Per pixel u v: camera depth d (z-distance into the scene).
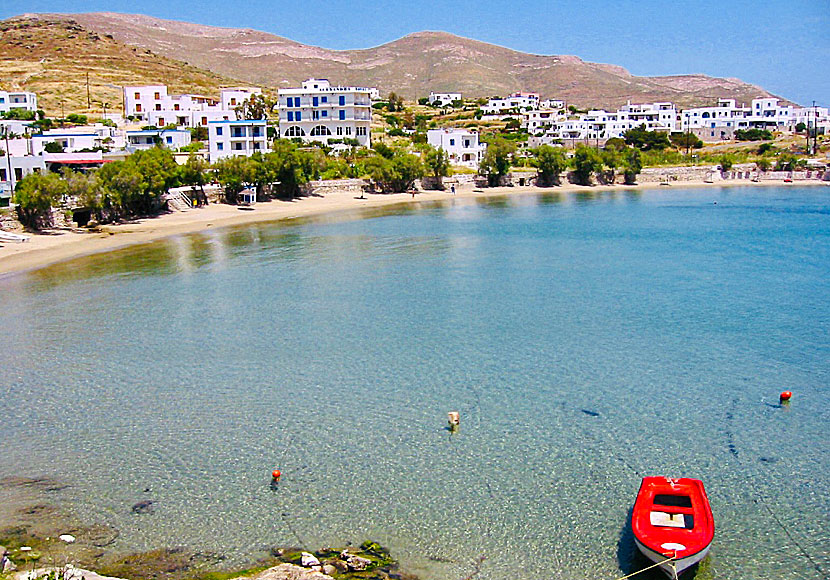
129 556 25.67
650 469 31.98
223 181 133.62
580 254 87.25
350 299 63.50
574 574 25.06
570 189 186.12
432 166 173.50
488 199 161.00
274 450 33.97
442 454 33.50
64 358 47.53
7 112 191.88
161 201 121.62
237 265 79.31
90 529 27.39
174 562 25.39
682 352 48.12
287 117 197.12
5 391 41.62
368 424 36.84
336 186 157.75
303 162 146.12
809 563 25.64
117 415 38.12
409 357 47.44
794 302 61.59
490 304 61.59
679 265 79.75
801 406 38.88
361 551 26.17
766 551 26.30
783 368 44.88
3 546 26.08
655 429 36.09
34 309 60.19
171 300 63.16
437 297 64.19
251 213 126.06
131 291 66.62
